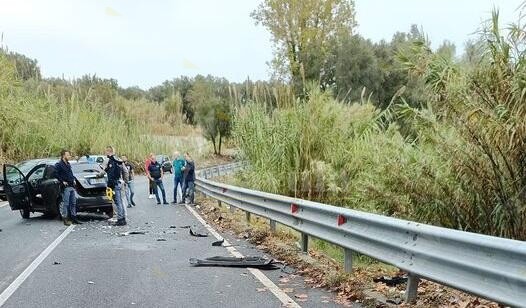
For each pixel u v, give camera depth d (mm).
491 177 9547
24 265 9406
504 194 9297
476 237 4980
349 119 17484
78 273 8680
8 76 36062
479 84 9344
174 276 8344
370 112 17703
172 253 10445
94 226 15125
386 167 11305
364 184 12656
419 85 10797
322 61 37625
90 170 17031
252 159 18297
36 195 16719
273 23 39500
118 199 15297
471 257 5086
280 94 18250
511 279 4512
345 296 6969
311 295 7078
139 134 54844
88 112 48031
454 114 9727
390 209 11430
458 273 5270
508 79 8984
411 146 11594
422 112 10688
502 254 4695
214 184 20344
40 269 9031
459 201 10211
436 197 10625
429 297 6566
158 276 8359
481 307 6082
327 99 18125
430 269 5742
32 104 39188
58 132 40906
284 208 10992
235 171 19656
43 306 6727
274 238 11609
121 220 15266
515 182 9102
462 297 6516
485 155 9547
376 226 7047
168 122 61281
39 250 10992
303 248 9695
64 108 43844
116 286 7742
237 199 15734
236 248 10906
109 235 13188
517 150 8812
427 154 10953
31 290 7562
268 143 17797
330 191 16359
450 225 10641
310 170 16531
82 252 10688
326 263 8867
